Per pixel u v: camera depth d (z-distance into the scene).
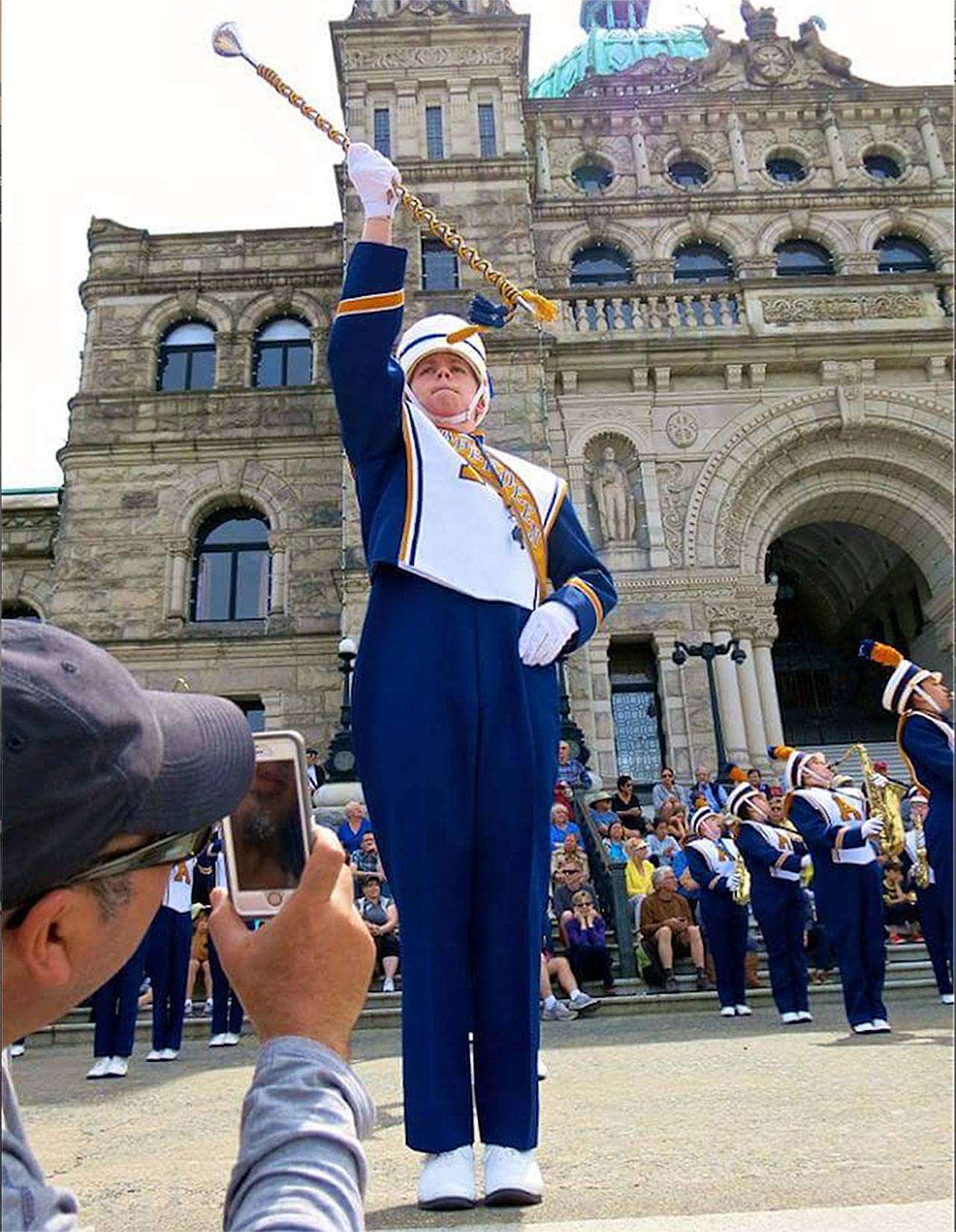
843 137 24.55
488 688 3.01
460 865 2.88
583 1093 4.53
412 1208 2.66
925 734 7.19
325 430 22.28
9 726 0.95
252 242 24.38
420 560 3.06
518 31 23.08
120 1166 3.66
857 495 20.84
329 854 1.14
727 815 11.59
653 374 20.55
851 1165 2.73
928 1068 4.70
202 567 22.17
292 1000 1.11
